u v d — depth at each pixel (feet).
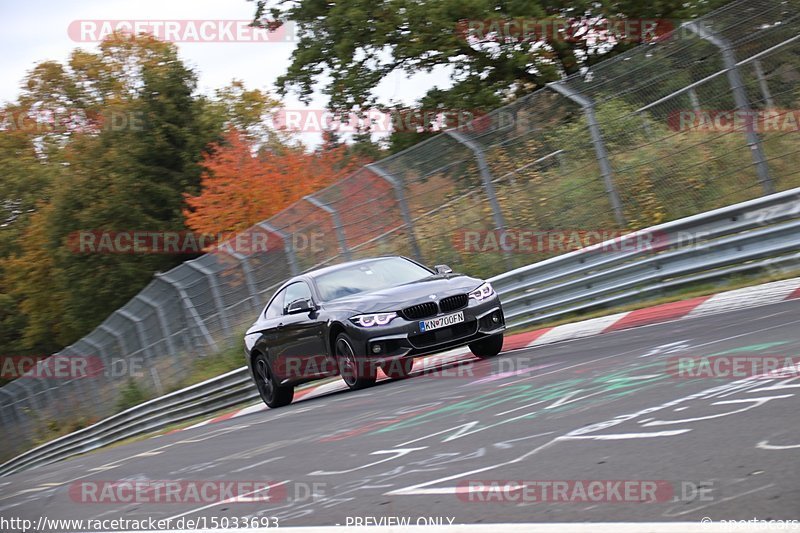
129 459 81.30
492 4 195.00
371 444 51.88
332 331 84.69
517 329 110.01
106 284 290.56
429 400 64.13
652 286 96.68
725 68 95.86
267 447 61.93
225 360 149.48
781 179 96.07
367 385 84.74
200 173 294.66
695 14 196.95
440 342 80.48
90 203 294.66
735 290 85.71
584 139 107.34
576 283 103.14
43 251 350.23
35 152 426.92
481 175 115.55
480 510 32.65
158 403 152.56
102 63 410.31
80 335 302.66
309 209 135.23
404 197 122.83
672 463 33.71
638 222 104.17
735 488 29.01
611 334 81.51
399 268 90.84
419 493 37.29
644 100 102.83
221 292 150.92
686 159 101.40
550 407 50.37
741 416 38.60
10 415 257.75
